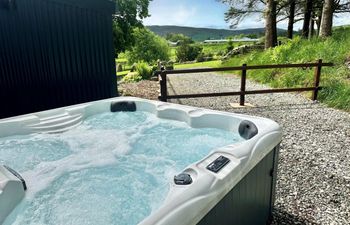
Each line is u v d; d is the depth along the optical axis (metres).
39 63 3.44
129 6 11.22
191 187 1.18
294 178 2.39
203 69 4.83
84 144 2.62
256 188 1.62
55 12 3.52
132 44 12.44
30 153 2.40
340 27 10.02
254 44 14.48
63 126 2.90
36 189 1.82
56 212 1.58
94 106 3.31
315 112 4.53
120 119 3.32
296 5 12.23
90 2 3.93
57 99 3.75
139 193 1.77
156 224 0.96
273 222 1.85
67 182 1.94
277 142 1.83
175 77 10.84
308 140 3.29
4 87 3.12
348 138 3.31
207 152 2.38
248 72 9.03
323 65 5.12
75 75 3.94
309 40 8.18
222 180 1.26
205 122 2.76
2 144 2.48
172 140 2.70
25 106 3.38
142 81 9.71
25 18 3.20
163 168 2.14
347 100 4.64
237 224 1.46
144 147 2.57
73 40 3.81
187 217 1.04
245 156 1.49
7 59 3.10
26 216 1.54
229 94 5.06
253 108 4.96
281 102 5.33
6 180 1.55
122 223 1.47
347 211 1.92
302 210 1.95
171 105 3.15
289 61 7.57
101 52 4.30
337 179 2.35
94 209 1.61
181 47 30.11
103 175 2.04
